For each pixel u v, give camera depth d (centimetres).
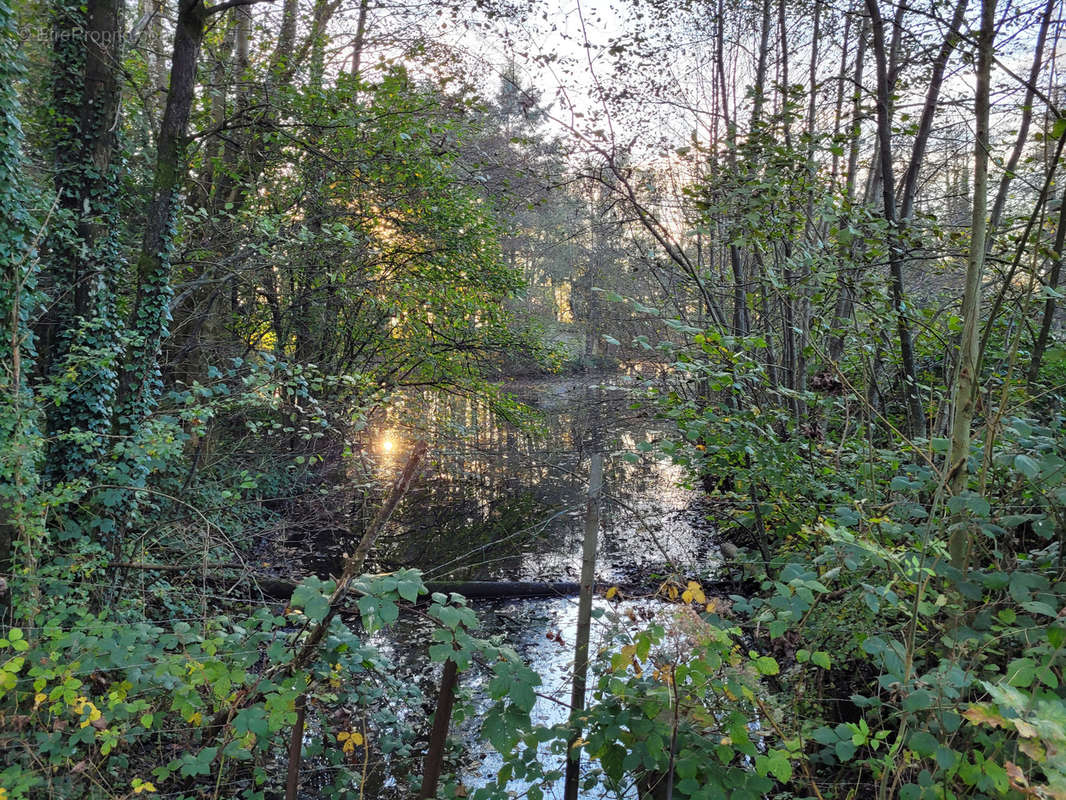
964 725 260
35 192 553
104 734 317
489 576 867
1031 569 315
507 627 724
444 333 1193
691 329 464
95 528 552
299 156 970
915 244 502
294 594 296
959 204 671
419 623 711
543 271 2434
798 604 264
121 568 554
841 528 284
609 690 296
